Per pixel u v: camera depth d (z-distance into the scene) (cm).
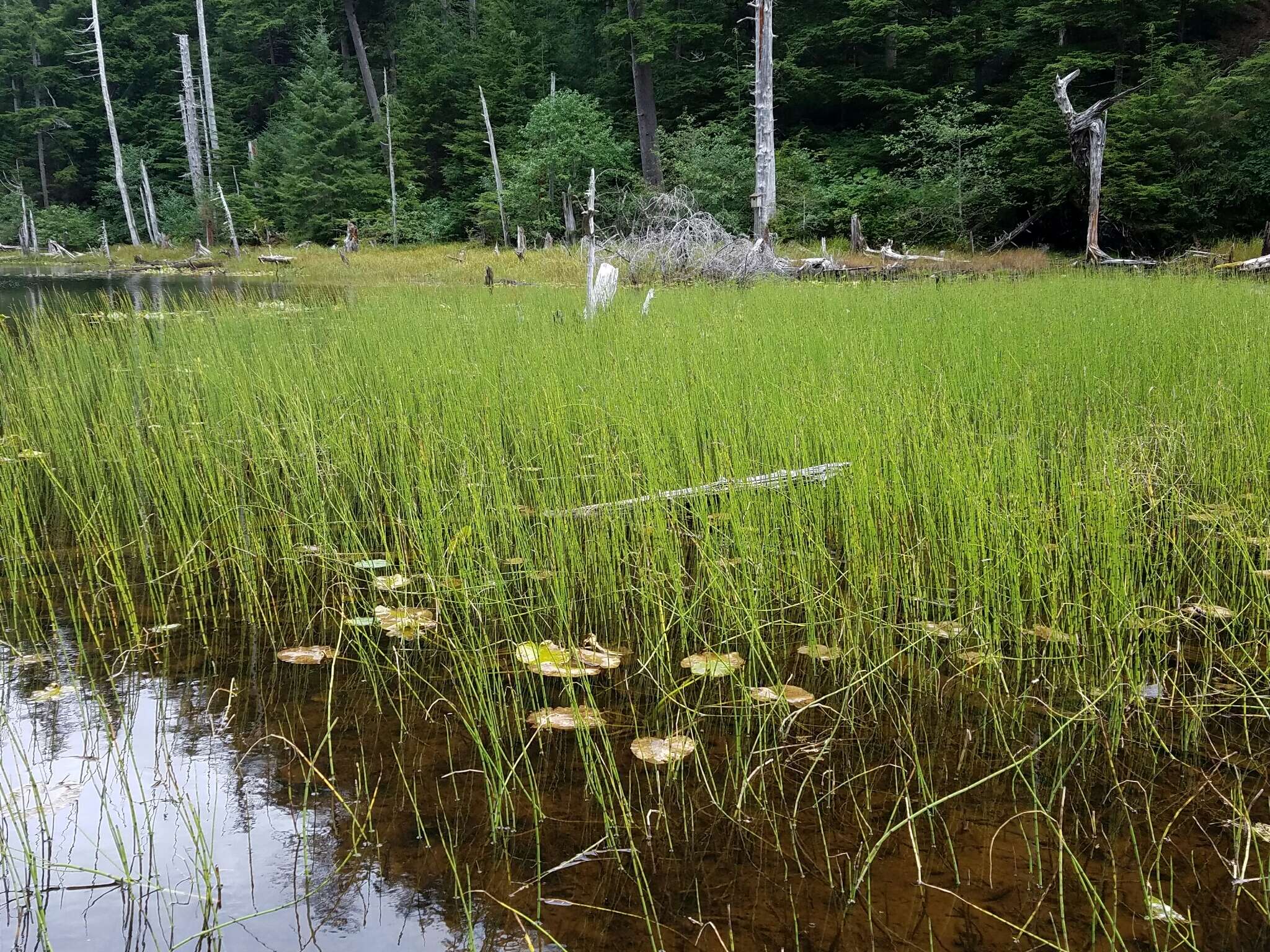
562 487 351
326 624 256
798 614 265
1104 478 289
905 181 2048
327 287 1486
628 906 142
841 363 471
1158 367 487
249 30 3494
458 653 232
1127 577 244
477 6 3494
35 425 478
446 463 379
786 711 206
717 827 163
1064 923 138
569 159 2314
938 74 2317
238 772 181
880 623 240
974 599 244
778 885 147
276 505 354
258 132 3694
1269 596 242
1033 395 433
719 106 2564
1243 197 1678
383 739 194
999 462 319
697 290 1112
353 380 544
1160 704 208
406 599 272
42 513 360
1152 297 823
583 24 2988
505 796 173
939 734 198
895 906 141
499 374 529
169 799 171
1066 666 225
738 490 314
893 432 338
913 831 162
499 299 1070
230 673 226
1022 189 1892
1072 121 1491
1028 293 904
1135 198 1688
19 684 219
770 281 1248
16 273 1992
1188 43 2006
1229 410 395
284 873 150
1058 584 252
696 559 303
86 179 3638
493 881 148
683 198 1644
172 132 3444
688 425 384
